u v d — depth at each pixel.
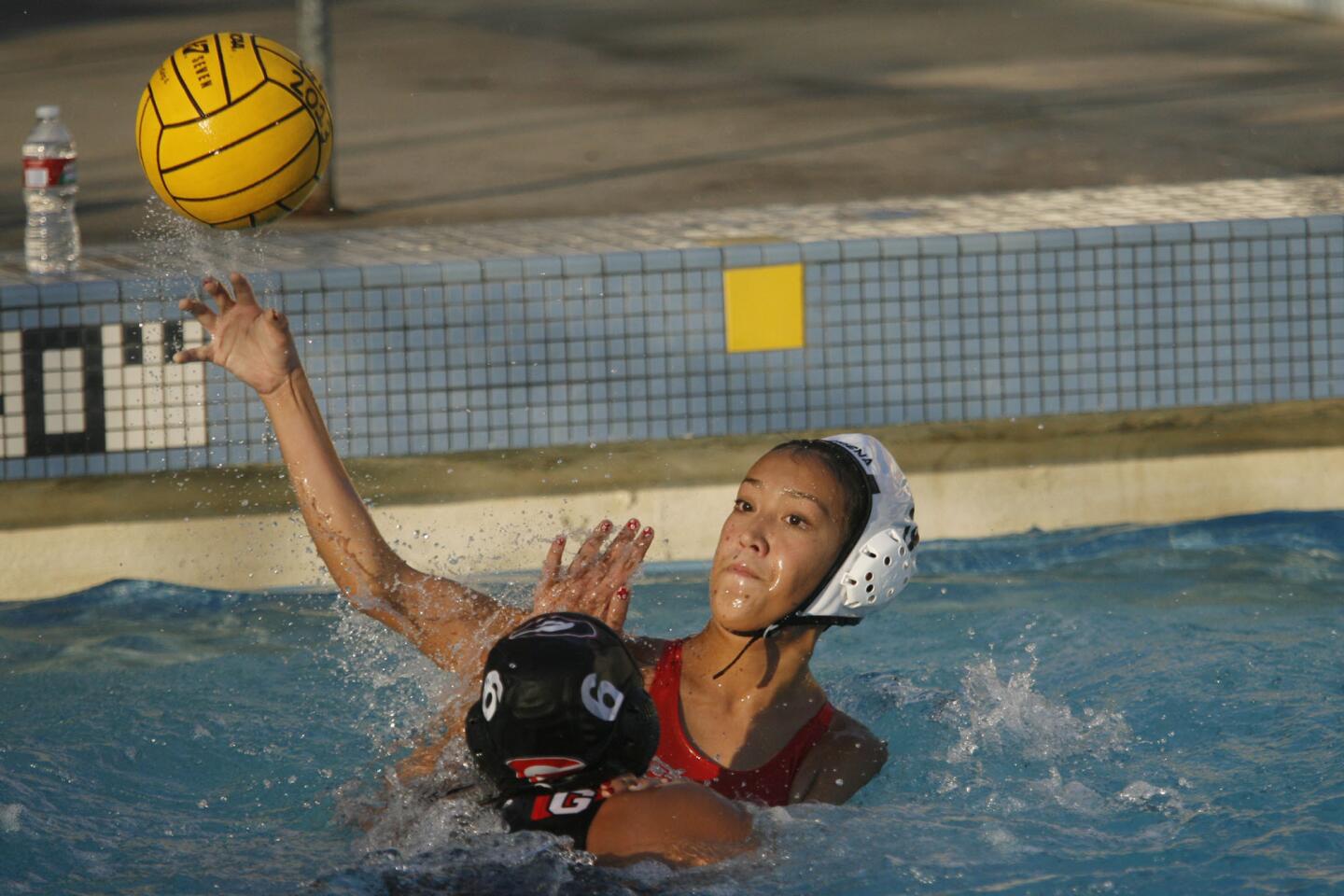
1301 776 12.09
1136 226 20.89
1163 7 54.84
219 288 10.56
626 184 29.38
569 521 20.03
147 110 12.73
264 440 19.06
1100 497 21.19
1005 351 20.78
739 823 9.49
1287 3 52.06
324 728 13.49
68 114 36.06
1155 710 13.70
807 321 20.34
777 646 10.52
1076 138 33.69
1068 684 14.52
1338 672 14.79
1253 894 10.02
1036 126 35.22
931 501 20.84
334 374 19.31
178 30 49.69
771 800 10.36
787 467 10.31
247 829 11.11
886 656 15.56
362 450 19.45
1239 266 21.06
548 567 11.08
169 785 12.11
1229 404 21.28
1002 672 14.95
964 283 20.58
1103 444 21.16
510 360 19.70
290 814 11.39
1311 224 21.12
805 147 33.03
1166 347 21.06
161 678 15.06
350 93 40.16
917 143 33.41
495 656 9.03
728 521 10.43
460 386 19.61
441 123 36.12
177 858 10.52
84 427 18.69
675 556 20.27
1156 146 32.72
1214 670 14.86
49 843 10.78
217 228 13.00
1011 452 20.98
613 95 39.91
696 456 20.34
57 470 18.66
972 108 37.62
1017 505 21.03
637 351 20.00
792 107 38.06
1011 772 12.08
